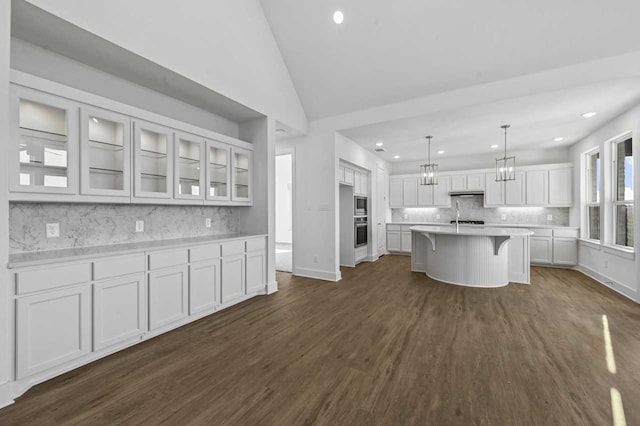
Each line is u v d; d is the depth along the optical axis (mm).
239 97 3582
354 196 6195
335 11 3439
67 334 2080
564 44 2984
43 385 1951
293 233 5359
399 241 7785
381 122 4434
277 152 5539
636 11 2602
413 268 5645
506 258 4566
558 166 6098
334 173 4895
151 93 3201
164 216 3350
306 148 5160
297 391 1897
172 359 2314
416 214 8188
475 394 1841
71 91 2238
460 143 5855
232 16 3432
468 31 3127
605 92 3295
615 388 1887
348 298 3928
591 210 5418
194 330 2883
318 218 5066
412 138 5449
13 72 1925
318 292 4219
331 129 4895
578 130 4875
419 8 3092
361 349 2475
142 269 2576
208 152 3482
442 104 3904
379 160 7398
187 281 2996
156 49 2650
